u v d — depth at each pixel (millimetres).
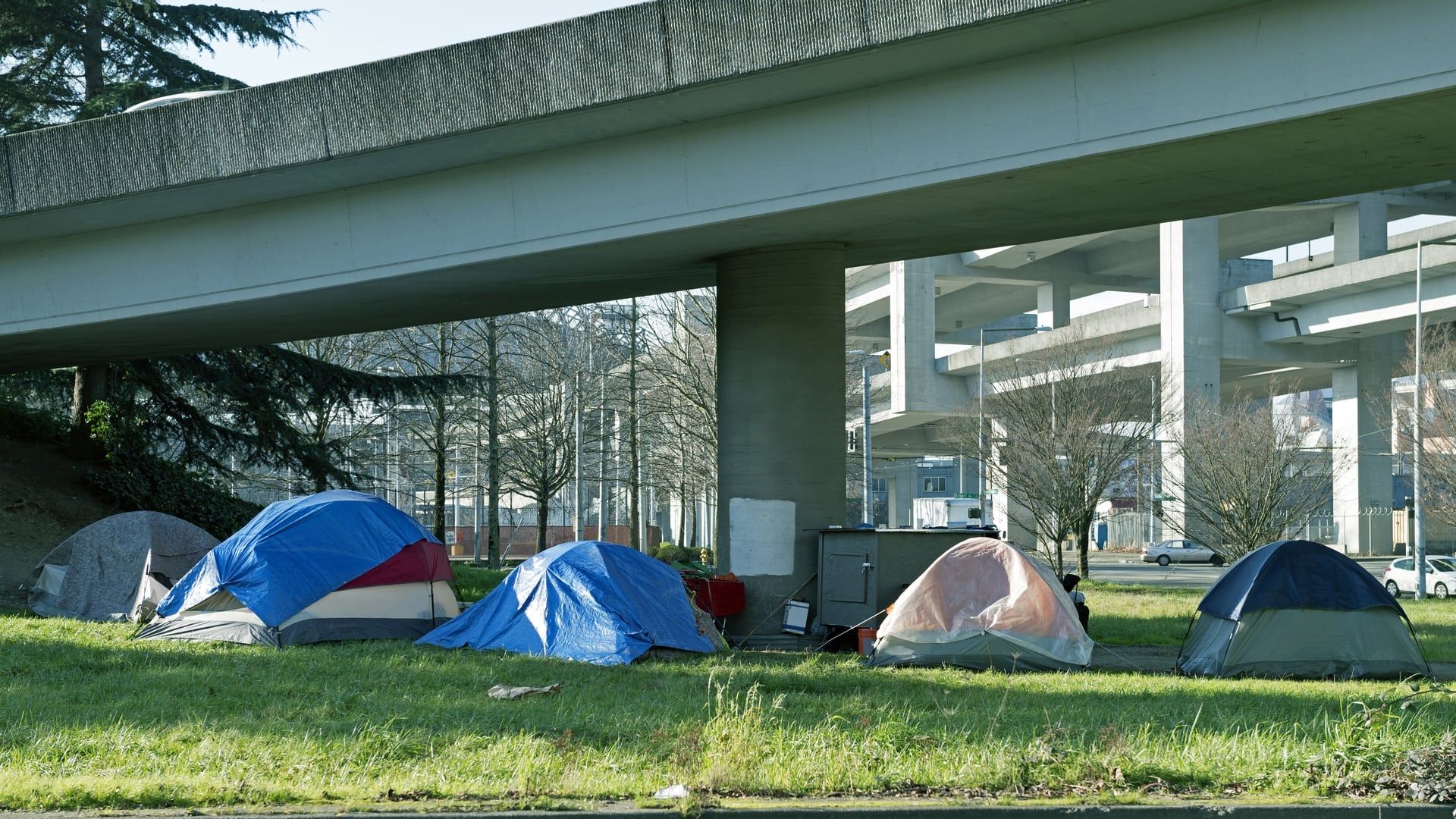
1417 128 12781
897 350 71562
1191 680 13672
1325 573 14664
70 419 30906
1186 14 12633
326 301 18828
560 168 16281
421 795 6855
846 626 17031
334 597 15711
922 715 10016
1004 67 13773
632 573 15555
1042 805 6727
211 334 21703
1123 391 43062
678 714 10086
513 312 23250
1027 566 14992
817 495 18250
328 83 16031
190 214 18312
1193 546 64375
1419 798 6918
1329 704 11125
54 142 17500
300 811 6453
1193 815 6734
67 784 6789
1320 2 12109
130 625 16547
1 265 19516
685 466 42656
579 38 14789
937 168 14172
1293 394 80750
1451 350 41375
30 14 31391
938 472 126875
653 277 20188
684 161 15625
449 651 14945
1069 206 16094
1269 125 12492
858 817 6512
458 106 15383
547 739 8492
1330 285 54500
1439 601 33750
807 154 14930
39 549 22312
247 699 10516
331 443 31516
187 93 17938
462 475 57656
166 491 27219
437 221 16984
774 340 18281
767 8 13781
